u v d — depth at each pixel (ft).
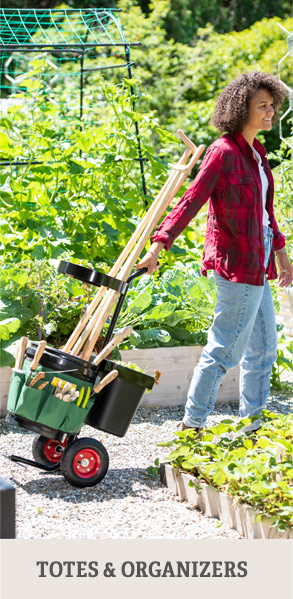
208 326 14.48
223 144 9.86
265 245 10.55
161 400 13.71
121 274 9.63
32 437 11.71
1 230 15.35
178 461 9.62
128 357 13.47
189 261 17.02
